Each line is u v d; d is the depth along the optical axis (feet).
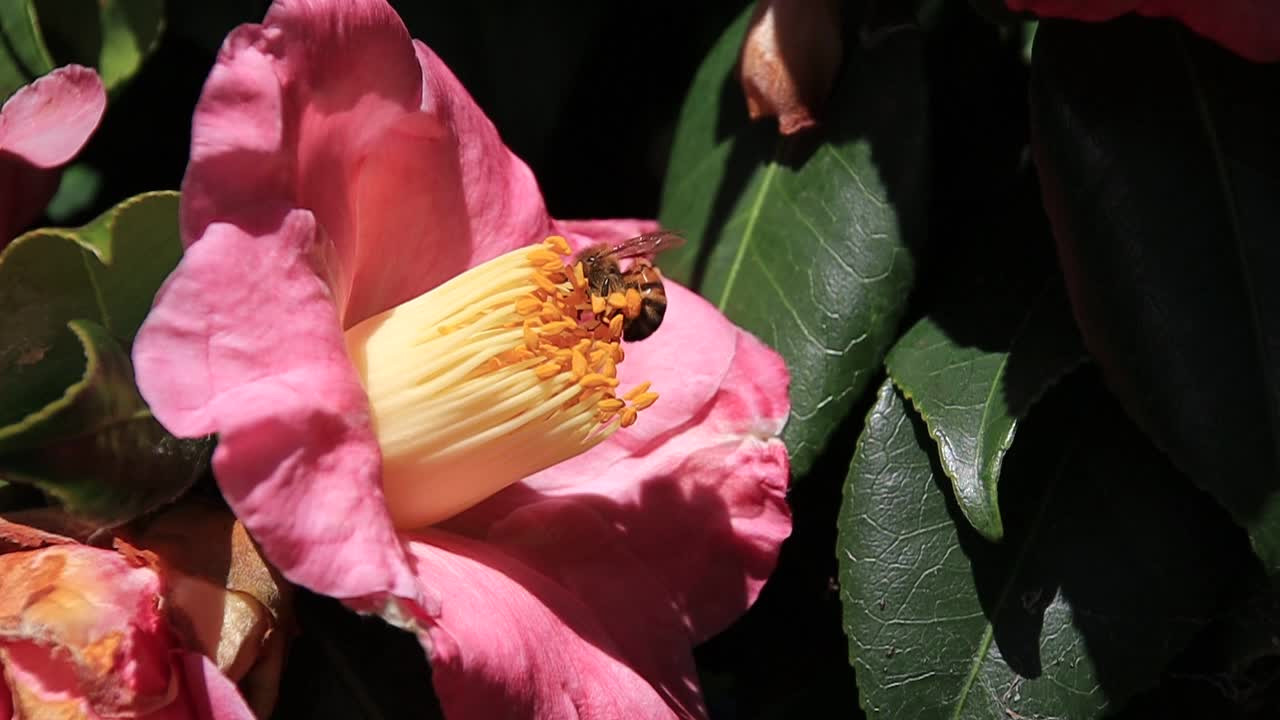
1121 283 1.03
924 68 1.10
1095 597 1.04
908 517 1.06
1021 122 1.13
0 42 1.06
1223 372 1.01
